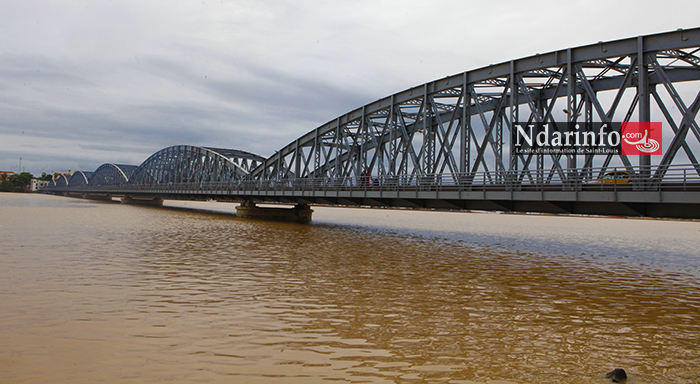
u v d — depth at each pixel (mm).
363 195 31875
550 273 18031
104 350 7949
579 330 10195
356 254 21750
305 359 7855
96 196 152875
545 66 23750
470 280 15930
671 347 9148
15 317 9695
